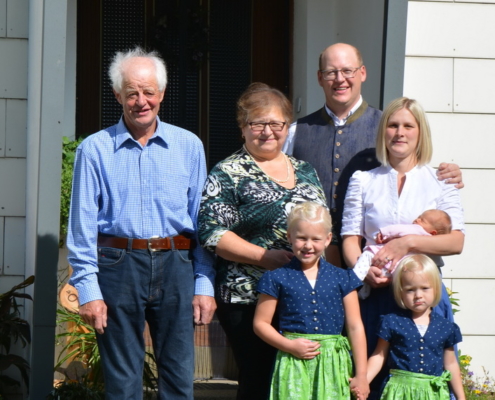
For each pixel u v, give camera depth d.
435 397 3.48
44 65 4.11
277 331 3.48
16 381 4.75
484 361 5.12
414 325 3.52
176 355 3.38
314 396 3.31
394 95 4.59
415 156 3.68
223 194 3.45
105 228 3.33
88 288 3.26
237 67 6.36
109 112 6.19
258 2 6.39
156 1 6.25
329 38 5.95
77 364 4.76
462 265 5.12
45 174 4.14
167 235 3.36
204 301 3.42
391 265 3.53
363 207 3.70
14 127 4.83
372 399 3.62
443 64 5.13
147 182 3.33
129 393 3.33
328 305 3.36
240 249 3.35
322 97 5.95
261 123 3.47
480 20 5.15
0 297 4.59
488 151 5.16
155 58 3.35
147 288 3.33
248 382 3.50
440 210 3.60
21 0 4.84
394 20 4.56
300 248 3.33
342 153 3.94
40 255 4.15
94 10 6.16
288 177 3.56
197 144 3.48
